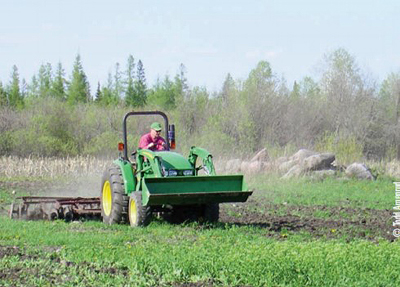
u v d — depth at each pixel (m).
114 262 10.52
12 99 96.25
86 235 13.06
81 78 96.75
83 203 16.33
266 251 10.19
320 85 61.88
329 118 56.59
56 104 54.97
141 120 55.56
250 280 9.30
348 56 60.28
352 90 58.50
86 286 9.16
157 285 9.26
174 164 14.97
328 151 33.00
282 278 9.30
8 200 21.22
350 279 9.23
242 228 14.49
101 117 55.47
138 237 13.08
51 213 16.11
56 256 11.08
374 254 10.23
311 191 24.73
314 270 9.39
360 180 28.19
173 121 53.06
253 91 52.25
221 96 55.34
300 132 53.12
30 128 50.91
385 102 60.78
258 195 23.45
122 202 15.10
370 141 57.16
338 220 17.05
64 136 52.88
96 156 49.06
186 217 15.92
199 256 10.20
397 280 9.27
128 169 15.23
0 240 12.59
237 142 47.22
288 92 55.59
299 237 13.40
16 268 10.14
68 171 34.03
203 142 42.88
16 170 33.75
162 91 92.56
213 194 14.33
